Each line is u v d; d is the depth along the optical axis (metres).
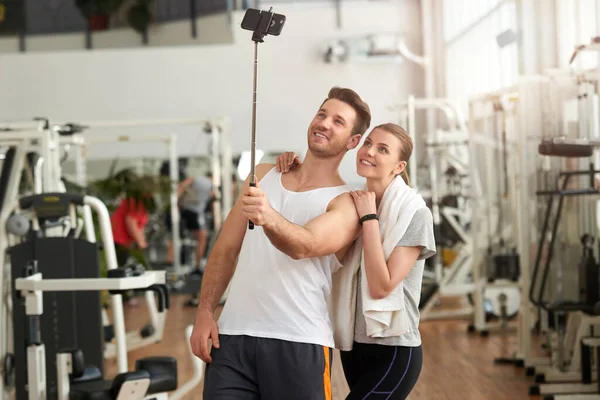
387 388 2.40
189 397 4.85
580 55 5.70
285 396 2.27
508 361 5.68
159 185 8.38
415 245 2.38
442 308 8.30
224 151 8.00
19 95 11.64
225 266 2.46
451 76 10.94
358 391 2.41
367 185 2.53
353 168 10.91
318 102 11.59
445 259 8.91
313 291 2.32
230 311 2.36
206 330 2.36
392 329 2.38
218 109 11.60
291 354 2.28
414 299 2.46
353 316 2.45
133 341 5.71
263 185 2.46
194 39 11.78
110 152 11.40
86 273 4.24
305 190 2.40
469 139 6.85
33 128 4.89
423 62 11.23
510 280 6.63
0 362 4.24
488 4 8.87
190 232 10.87
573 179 5.21
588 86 4.93
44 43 11.98
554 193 4.66
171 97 11.62
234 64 11.61
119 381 3.37
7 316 4.51
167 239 10.87
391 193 2.44
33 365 3.53
